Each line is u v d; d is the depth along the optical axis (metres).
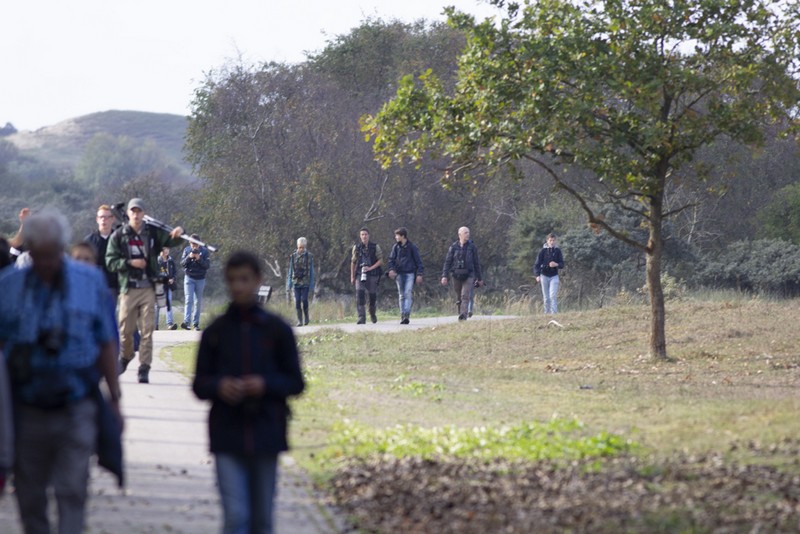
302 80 121.81
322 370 45.47
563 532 18.39
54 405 15.28
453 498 20.88
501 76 43.50
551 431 28.00
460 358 50.72
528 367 46.56
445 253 120.06
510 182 120.31
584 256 103.44
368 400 35.50
